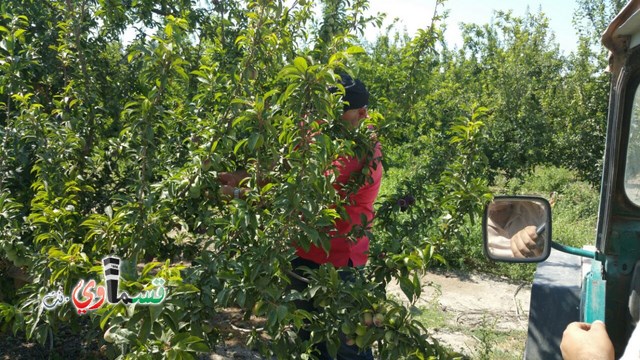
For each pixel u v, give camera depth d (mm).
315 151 2244
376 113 2906
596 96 14375
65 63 4086
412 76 4074
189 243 3371
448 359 2443
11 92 3262
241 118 2232
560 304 2492
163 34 2574
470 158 2824
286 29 3197
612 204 1985
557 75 16156
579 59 15539
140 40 4945
